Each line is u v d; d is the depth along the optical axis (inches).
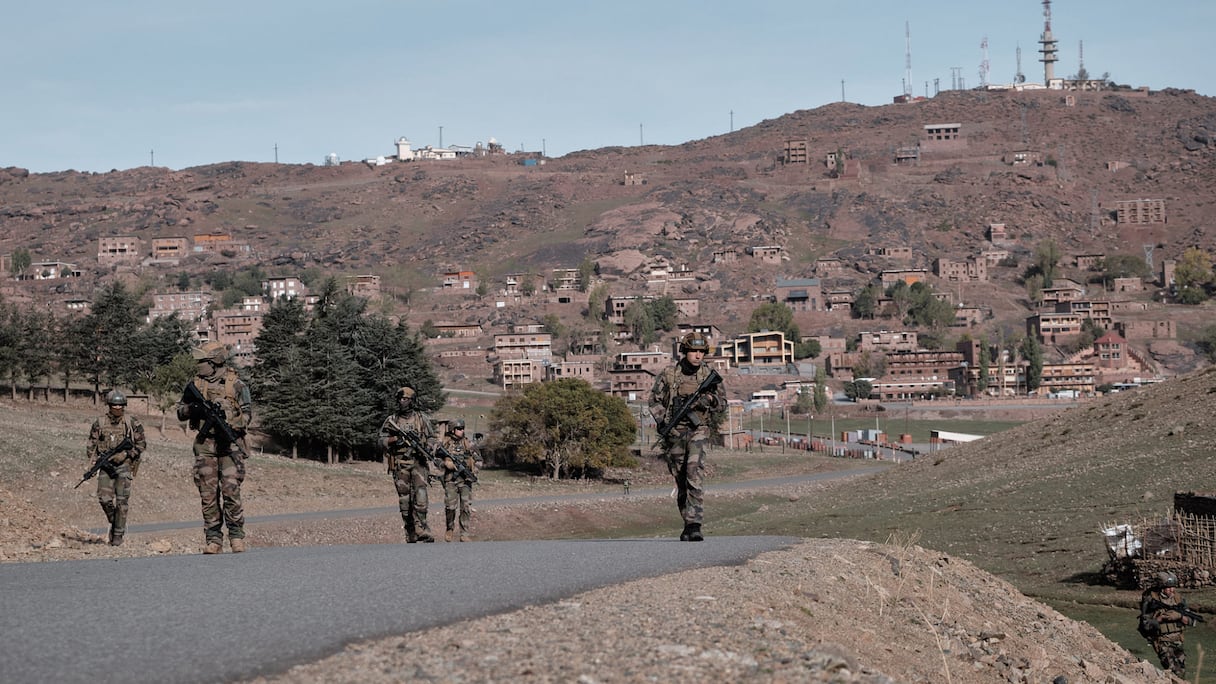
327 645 283.1
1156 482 2005.4
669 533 3545.8
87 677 243.3
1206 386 2770.7
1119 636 1126.4
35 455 2810.0
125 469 794.8
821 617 389.7
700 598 369.1
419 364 4857.3
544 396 4982.8
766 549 534.9
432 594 368.8
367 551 538.6
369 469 4574.3
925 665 381.4
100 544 809.5
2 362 4977.9
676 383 602.5
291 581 403.5
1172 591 715.4
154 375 4995.1
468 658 273.9
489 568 442.9
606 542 590.6
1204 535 1341.0
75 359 5196.9
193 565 474.6
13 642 279.3
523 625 316.2
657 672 273.9
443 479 928.3
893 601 457.7
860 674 298.5
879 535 2172.7
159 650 273.4
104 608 338.0
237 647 278.5
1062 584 1481.3
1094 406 3097.9
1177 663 709.3
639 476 5300.2
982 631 470.0
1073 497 2091.5
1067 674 461.1
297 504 3444.9
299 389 4429.1
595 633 310.2
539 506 3919.8
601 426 4926.2
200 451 620.4
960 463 3043.8
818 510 2928.2
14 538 776.9
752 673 283.1
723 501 4559.5
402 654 275.4
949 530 2074.3
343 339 4722.0
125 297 5393.7
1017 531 1911.9
